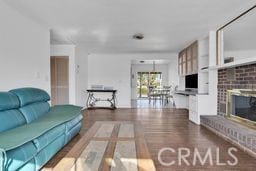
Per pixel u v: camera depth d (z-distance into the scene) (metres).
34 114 3.43
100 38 5.98
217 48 5.06
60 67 7.02
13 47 3.54
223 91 4.82
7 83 3.38
